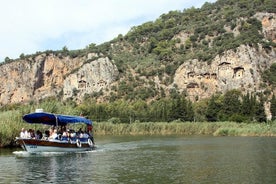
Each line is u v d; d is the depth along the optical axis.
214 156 45.69
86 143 54.97
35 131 56.94
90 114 146.25
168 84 197.00
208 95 186.88
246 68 184.38
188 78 195.00
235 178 30.70
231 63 188.00
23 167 37.59
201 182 29.28
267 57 192.00
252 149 53.22
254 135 93.62
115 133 106.31
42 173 33.94
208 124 108.19
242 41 194.00
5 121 57.53
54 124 57.25
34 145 48.88
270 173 32.75
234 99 138.38
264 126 98.94
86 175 32.75
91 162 41.34
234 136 90.88
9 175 33.00
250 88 178.50
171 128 108.00
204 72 193.38
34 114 51.53
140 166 37.97
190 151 52.38
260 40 197.12
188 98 187.12
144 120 134.88
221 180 29.97
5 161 42.25
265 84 178.75
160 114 137.38
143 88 194.75
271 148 54.41
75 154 49.78
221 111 136.12
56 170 35.62
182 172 33.91
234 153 48.53
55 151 50.88
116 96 193.75
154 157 45.84
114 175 32.66
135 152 52.25
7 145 56.28
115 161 42.19
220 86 187.62
